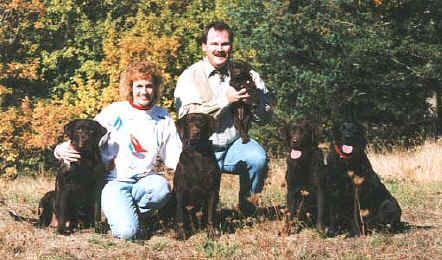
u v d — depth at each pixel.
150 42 12.91
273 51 14.74
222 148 6.97
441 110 17.45
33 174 13.33
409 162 12.30
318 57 15.08
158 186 6.33
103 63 13.08
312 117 15.07
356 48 14.72
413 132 16.61
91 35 13.85
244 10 14.78
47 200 6.80
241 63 6.66
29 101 13.44
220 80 6.86
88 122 6.27
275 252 5.84
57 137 12.77
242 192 7.19
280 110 14.96
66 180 6.37
